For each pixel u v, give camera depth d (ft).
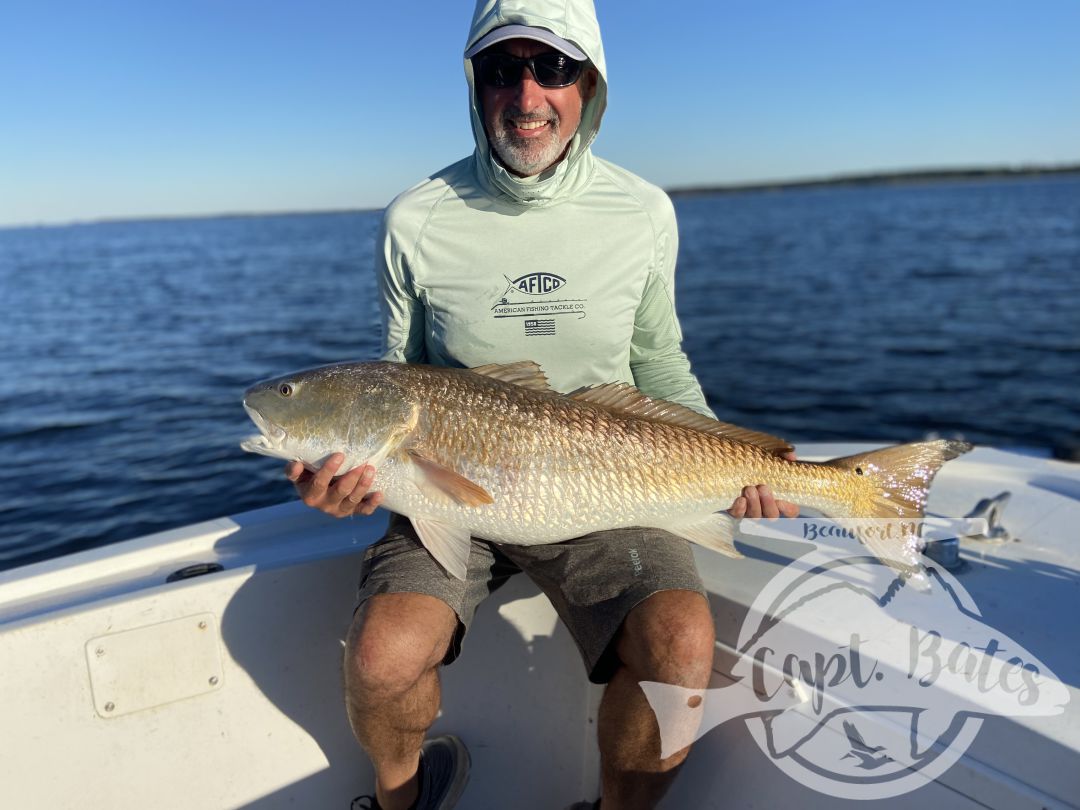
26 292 93.91
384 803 7.39
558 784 8.45
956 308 62.85
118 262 153.99
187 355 45.01
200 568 7.82
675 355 9.91
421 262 8.69
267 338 49.47
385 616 6.81
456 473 7.62
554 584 7.72
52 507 22.93
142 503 22.84
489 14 8.13
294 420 8.07
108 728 7.00
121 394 36.17
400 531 8.05
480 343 8.68
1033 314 57.82
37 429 31.01
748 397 38.58
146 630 7.13
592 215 8.73
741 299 73.67
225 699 7.50
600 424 8.07
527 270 8.58
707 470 8.30
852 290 76.79
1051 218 183.01
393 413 7.92
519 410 7.93
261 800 7.70
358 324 53.67
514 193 8.37
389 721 6.80
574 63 8.28
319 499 7.63
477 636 8.51
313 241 219.61
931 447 8.42
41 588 7.65
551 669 8.48
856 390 38.96
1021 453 10.90
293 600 7.84
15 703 6.63
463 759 8.18
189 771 7.37
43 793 6.77
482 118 8.50
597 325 8.66
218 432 29.48
